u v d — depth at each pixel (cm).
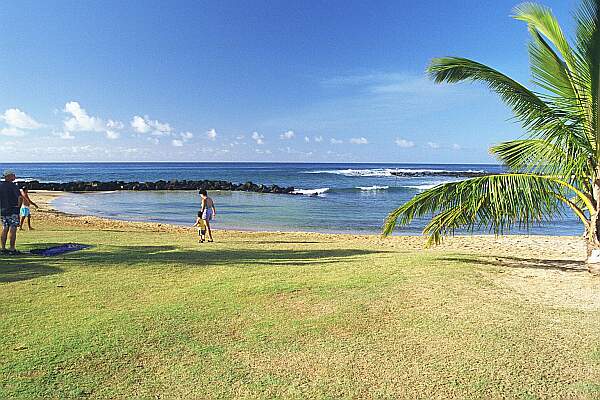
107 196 4162
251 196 4103
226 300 605
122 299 616
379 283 682
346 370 401
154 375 394
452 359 418
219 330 493
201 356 430
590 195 779
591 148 767
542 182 768
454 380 382
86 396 360
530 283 695
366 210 2919
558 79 789
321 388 372
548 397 356
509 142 910
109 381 383
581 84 759
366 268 805
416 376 389
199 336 477
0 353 432
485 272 767
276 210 2922
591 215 769
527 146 862
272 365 411
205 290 659
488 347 442
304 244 1327
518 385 373
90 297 625
